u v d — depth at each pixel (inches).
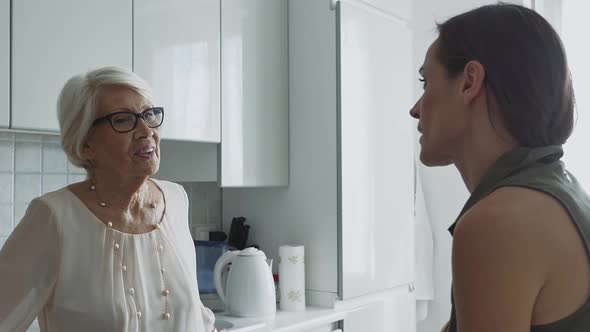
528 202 22.1
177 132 78.0
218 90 84.2
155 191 58.1
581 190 24.7
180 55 79.0
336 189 90.0
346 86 90.4
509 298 20.7
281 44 94.3
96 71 52.9
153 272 53.4
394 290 101.3
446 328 28.5
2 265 48.8
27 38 62.9
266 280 84.6
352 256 91.0
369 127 95.0
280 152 93.9
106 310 49.9
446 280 118.4
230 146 86.0
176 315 53.7
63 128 52.8
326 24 91.4
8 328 48.1
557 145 25.2
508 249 20.9
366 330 94.2
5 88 61.1
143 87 53.5
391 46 100.7
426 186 121.0
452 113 26.0
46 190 79.9
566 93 25.0
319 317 84.4
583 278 21.8
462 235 21.9
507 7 25.7
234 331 75.0
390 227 99.2
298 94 94.5
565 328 21.6
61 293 49.8
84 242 50.5
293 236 94.7
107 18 70.6
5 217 75.4
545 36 24.6
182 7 79.4
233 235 98.0
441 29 27.1
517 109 24.1
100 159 52.6
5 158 75.4
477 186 24.9
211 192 102.3
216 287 86.0
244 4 88.4
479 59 24.8
